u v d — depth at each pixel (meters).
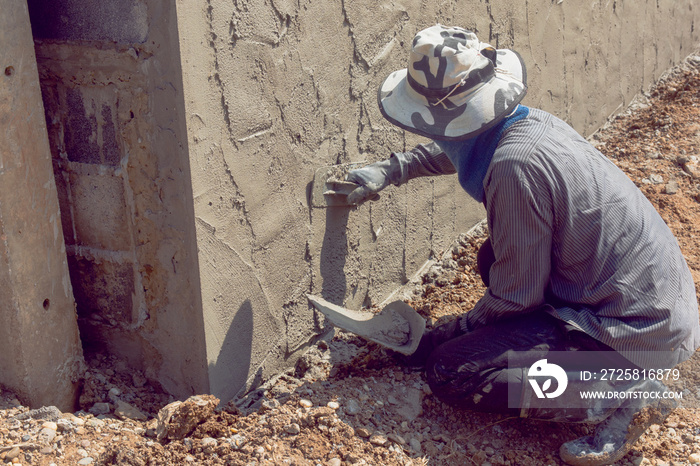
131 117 2.27
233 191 2.40
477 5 3.58
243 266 2.52
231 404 2.42
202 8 2.12
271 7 2.37
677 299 2.27
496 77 2.24
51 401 2.41
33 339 2.30
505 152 2.17
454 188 3.73
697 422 2.55
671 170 4.46
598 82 5.14
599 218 2.19
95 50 2.24
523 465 2.33
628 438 2.28
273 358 2.80
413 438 2.41
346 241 3.04
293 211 2.71
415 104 2.26
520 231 2.19
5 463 2.02
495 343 2.35
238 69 2.30
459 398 2.40
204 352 2.44
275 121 2.51
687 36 6.41
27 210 2.22
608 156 4.79
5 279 2.20
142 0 2.09
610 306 2.25
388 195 3.22
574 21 4.62
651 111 5.51
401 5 3.04
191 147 2.18
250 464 2.10
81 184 2.46
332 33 2.69
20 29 2.13
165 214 2.34
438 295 3.42
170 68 2.12
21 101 2.16
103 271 2.57
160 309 2.50
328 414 2.34
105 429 2.28
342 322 2.63
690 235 3.81
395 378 2.74
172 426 2.21
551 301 2.44
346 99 2.86
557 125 2.30
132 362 2.69
